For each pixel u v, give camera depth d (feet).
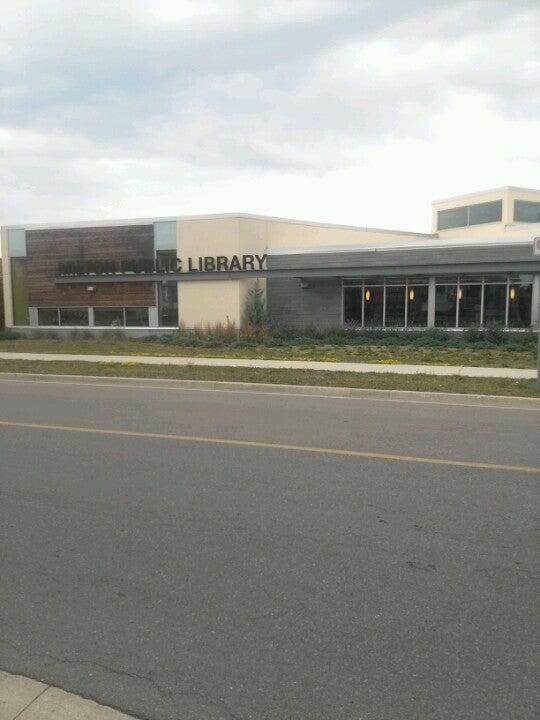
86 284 98.02
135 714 9.70
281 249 90.48
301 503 18.71
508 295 80.89
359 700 9.90
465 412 34.63
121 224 95.25
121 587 13.64
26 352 70.18
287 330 86.58
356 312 88.69
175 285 93.86
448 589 13.38
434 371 49.60
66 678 10.55
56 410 35.35
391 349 69.97
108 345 79.92
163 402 38.32
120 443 26.76
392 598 13.03
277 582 13.76
